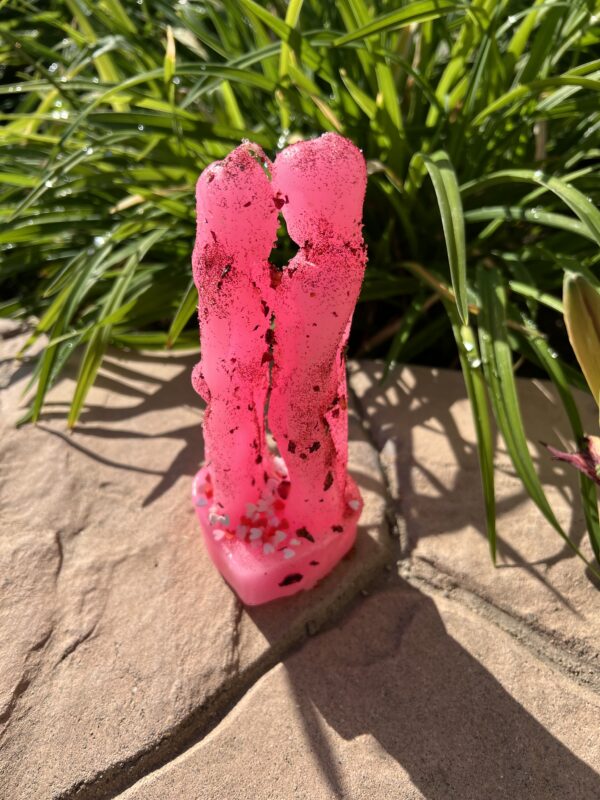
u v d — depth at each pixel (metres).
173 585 0.28
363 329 0.42
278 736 0.24
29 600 0.28
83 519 0.31
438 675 0.25
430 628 0.27
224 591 0.28
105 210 0.42
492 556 0.28
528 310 0.41
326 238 0.20
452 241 0.28
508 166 0.40
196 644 0.26
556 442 0.33
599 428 0.34
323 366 0.22
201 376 0.24
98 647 0.26
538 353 0.32
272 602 0.28
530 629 0.27
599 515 0.30
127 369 0.38
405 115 0.42
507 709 0.25
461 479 0.32
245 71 0.35
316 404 0.23
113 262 0.37
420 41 0.41
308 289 0.20
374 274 0.38
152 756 0.24
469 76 0.37
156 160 0.40
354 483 0.30
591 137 0.37
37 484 0.32
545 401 0.35
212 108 0.45
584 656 0.26
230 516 0.27
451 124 0.40
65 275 0.38
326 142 0.19
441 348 0.41
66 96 0.40
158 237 0.38
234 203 0.20
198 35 0.40
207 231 0.20
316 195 0.19
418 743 0.24
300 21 0.42
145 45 0.44
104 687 0.25
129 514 0.31
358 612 0.28
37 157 0.41
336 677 0.26
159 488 0.32
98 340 0.35
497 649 0.26
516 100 0.37
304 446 0.24
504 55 0.37
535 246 0.36
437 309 0.41
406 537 0.30
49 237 0.41
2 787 0.23
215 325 0.22
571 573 0.28
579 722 0.24
